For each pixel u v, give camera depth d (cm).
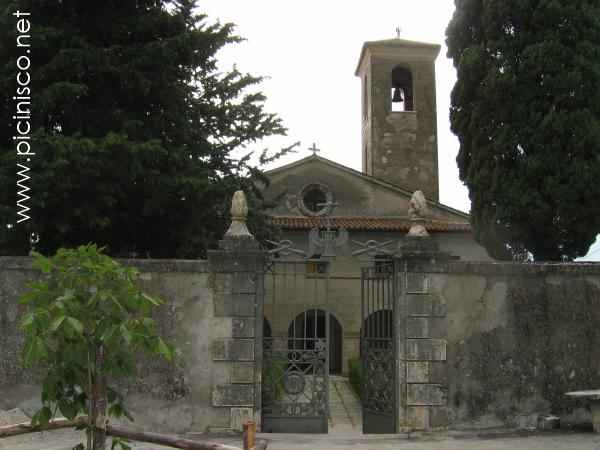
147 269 1064
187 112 1634
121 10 1498
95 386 458
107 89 1451
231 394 1045
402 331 1070
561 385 1094
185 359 1052
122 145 1278
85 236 1436
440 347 1066
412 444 969
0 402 1036
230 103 1814
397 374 1065
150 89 1466
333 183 2967
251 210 1730
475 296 1093
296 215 2873
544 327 1102
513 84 1388
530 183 1368
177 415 1041
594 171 1311
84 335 443
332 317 2748
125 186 1362
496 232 1434
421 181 3547
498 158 1427
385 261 1139
